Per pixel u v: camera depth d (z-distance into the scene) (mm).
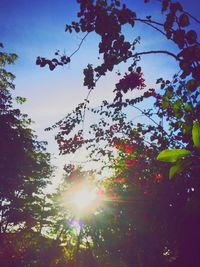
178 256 6730
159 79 6117
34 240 24359
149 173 8477
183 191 6414
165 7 2654
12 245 22969
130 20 2832
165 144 7715
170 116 7332
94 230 11758
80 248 17219
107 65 3059
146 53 2824
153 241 7926
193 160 1836
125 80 3590
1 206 22891
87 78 3332
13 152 22016
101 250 11516
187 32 2471
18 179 23312
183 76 2561
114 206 9688
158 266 7672
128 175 9008
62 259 21188
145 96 7762
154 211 7641
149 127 8336
